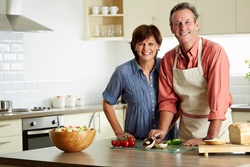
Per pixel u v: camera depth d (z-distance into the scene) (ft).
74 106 22.89
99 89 24.68
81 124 21.11
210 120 11.97
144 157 10.59
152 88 13.48
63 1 23.09
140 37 12.96
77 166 9.98
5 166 11.13
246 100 22.11
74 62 23.58
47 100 22.53
